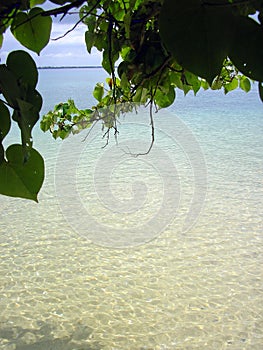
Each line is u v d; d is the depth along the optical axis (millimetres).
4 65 406
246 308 5367
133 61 835
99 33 910
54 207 8195
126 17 728
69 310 5418
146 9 742
